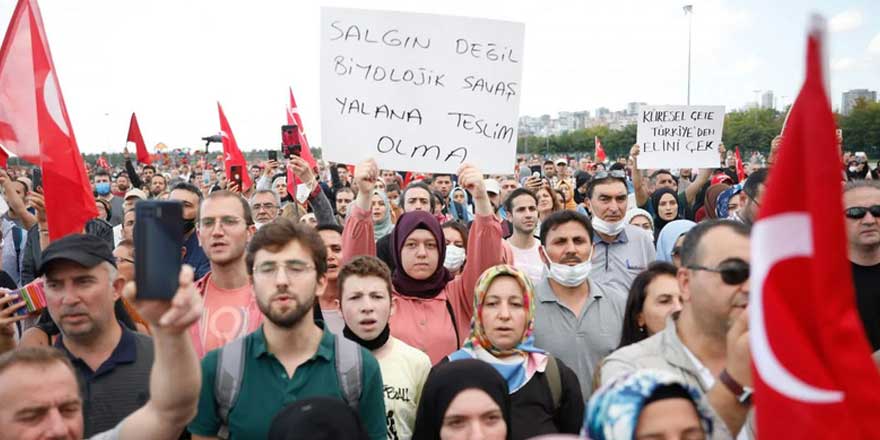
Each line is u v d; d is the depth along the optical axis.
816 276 1.59
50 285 3.13
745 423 2.44
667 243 5.82
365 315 3.69
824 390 1.64
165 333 1.97
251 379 2.85
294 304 2.85
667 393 1.99
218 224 4.11
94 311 3.15
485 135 5.03
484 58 5.02
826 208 1.56
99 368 3.16
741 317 2.23
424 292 4.50
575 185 14.81
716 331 2.57
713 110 9.48
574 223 4.29
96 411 3.11
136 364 3.24
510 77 5.04
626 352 2.80
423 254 4.43
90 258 3.11
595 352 4.17
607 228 5.74
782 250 1.70
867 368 1.59
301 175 6.01
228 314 4.07
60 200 4.55
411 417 3.61
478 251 4.50
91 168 33.06
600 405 2.04
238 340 2.96
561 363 3.59
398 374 3.66
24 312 3.53
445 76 4.99
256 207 7.88
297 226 3.02
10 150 4.56
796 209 1.68
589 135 65.19
